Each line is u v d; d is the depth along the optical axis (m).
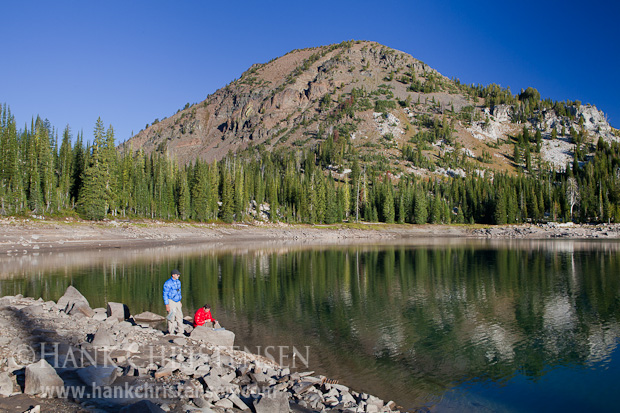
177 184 103.62
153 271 36.91
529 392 12.84
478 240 91.31
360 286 31.83
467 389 13.01
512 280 34.72
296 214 120.19
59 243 58.66
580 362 15.48
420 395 12.48
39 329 13.41
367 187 153.50
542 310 23.86
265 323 20.56
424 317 22.08
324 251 62.69
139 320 19.19
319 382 12.43
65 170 83.62
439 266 44.19
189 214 97.75
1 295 24.59
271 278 35.47
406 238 100.38
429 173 193.62
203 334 14.90
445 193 145.50
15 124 76.56
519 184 138.12
